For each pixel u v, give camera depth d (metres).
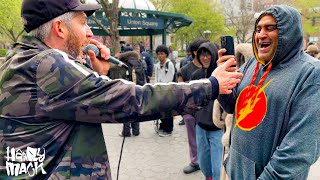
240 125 1.61
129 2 12.52
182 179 3.64
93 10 1.28
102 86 1.15
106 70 1.66
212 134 2.99
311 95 1.35
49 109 1.14
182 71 3.98
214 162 3.00
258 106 1.52
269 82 1.50
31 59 1.16
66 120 1.19
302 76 1.39
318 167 3.45
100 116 1.16
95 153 1.24
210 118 2.92
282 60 1.48
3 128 1.19
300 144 1.35
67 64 1.15
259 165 1.53
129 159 4.23
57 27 1.21
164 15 11.98
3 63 1.25
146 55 7.15
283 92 1.42
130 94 1.15
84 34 1.29
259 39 1.51
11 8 21.73
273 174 1.42
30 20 1.21
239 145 1.62
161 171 3.85
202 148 3.12
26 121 1.17
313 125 1.34
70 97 1.14
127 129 5.18
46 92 1.14
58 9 1.20
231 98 1.68
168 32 15.40
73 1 1.23
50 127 1.18
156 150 4.60
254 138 1.53
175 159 4.24
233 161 1.68
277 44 1.44
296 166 1.37
